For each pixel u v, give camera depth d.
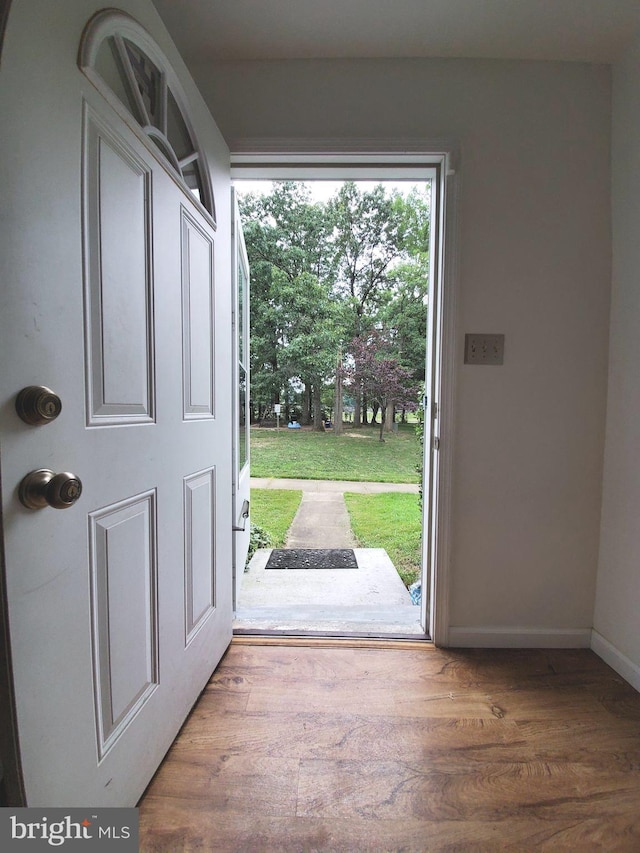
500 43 1.30
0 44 0.51
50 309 0.61
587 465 1.45
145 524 0.88
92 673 0.71
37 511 0.58
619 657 1.33
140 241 0.85
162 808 0.85
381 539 2.84
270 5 1.17
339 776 0.93
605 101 1.37
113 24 0.74
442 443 1.44
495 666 1.36
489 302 1.41
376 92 1.37
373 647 1.46
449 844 0.78
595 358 1.43
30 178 0.56
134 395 0.83
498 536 1.47
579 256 1.41
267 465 5.76
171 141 1.07
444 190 1.40
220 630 1.34
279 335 7.59
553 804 0.87
